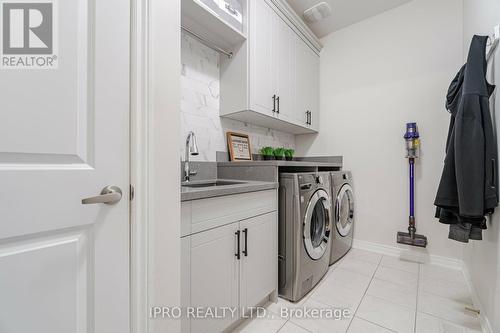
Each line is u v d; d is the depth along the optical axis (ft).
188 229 3.15
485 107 3.83
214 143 6.22
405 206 7.22
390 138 7.50
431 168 6.80
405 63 7.25
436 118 6.74
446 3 6.62
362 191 8.05
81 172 2.16
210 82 6.07
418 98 7.03
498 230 3.57
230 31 5.40
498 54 3.77
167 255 2.74
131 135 2.51
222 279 3.67
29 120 1.91
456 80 4.88
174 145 2.83
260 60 6.04
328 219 6.14
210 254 3.47
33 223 1.91
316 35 8.95
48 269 2.01
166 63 2.73
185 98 5.50
